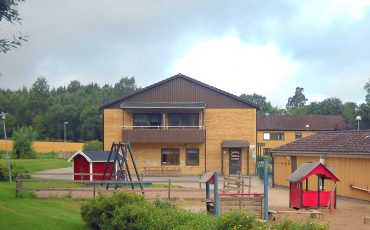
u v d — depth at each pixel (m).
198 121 49.03
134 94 48.94
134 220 15.62
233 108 49.00
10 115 108.50
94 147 64.38
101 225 16.45
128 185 31.45
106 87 160.12
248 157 48.66
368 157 27.72
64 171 45.62
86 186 32.28
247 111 49.00
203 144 48.75
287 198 29.92
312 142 34.88
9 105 125.12
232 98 49.09
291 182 25.44
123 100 48.91
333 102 110.88
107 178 36.28
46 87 136.12
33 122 117.50
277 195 31.62
